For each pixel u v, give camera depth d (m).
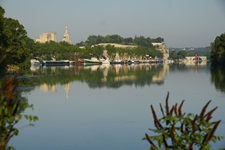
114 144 25.50
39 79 83.00
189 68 163.12
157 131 9.87
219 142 23.59
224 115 36.19
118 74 110.44
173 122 9.70
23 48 87.81
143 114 37.69
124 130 30.16
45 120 34.12
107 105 44.38
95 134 28.75
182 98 51.62
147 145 25.17
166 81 82.88
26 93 54.50
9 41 75.69
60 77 91.88
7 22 91.25
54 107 42.22
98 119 35.09
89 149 24.34
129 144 25.52
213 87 67.75
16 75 10.04
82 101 47.81
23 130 29.70
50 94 54.50
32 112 38.41
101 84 74.06
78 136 28.03
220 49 156.00
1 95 9.42
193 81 82.50
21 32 95.19
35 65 189.00
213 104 45.16
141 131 29.77
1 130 9.30
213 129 9.23
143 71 132.38
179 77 97.19
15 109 9.45
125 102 47.06
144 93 58.12
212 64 172.88
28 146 24.98
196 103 46.53
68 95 53.91
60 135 28.20
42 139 27.02
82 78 90.12
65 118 35.38
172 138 9.55
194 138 9.49
